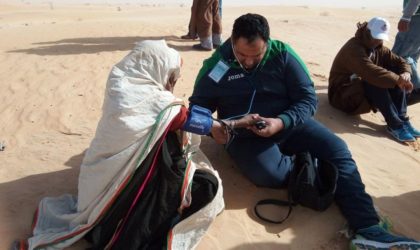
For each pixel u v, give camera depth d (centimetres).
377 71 514
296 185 360
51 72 760
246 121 352
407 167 473
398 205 397
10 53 909
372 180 439
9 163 436
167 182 304
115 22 1555
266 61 374
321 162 384
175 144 314
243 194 395
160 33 1202
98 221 306
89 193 305
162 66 302
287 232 351
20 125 539
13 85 686
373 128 571
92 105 608
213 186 324
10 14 2372
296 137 402
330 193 353
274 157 378
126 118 288
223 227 350
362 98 560
